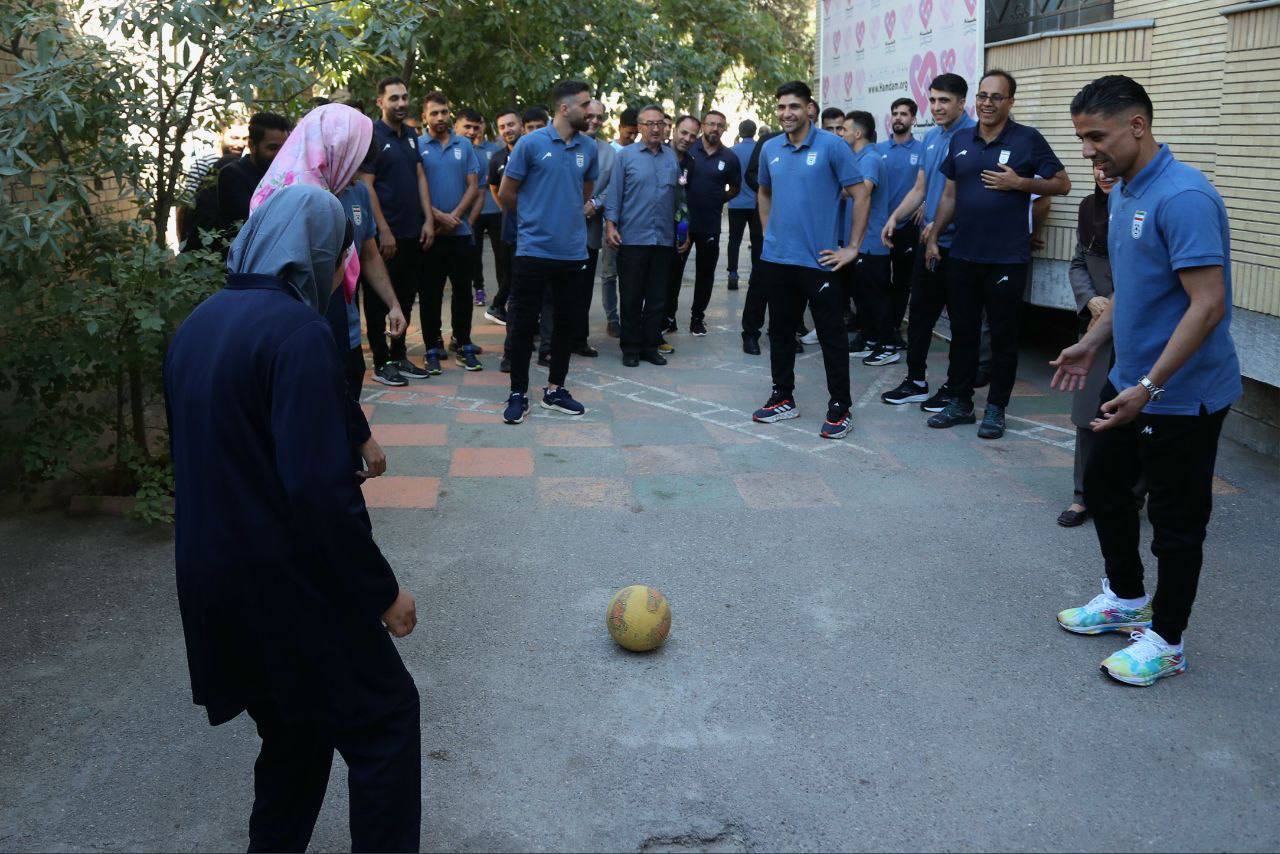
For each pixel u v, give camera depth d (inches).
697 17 792.3
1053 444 262.8
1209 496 146.1
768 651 159.9
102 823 121.3
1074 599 177.8
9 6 192.2
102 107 195.3
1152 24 277.4
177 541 94.4
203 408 91.4
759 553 196.1
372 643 96.3
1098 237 207.6
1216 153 245.9
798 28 1009.5
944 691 148.9
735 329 419.5
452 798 124.8
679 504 220.5
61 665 156.1
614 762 132.2
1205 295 135.6
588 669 154.6
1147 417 143.4
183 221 237.3
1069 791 126.6
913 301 297.4
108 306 200.8
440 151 327.6
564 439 265.6
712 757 133.3
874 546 199.3
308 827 107.6
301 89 214.4
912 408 296.7
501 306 421.7
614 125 669.9
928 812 122.6
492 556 193.9
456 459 248.7
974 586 182.5
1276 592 179.3
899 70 377.7
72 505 212.2
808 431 274.5
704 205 389.7
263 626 92.0
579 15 542.0
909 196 328.2
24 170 184.1
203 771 131.3
